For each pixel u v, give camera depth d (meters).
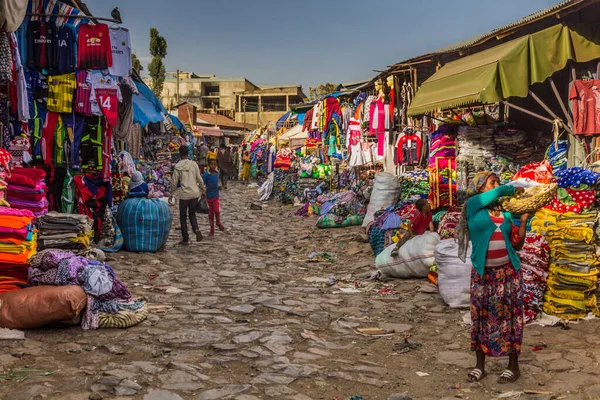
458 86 8.32
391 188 13.11
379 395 4.34
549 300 6.16
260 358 5.05
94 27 9.45
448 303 6.96
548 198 4.44
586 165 7.54
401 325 6.23
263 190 22.83
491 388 4.44
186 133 31.88
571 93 7.78
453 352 5.28
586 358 4.97
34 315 5.52
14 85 8.30
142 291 7.52
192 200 11.75
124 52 9.76
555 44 7.72
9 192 7.21
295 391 4.32
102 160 9.98
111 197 10.17
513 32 9.18
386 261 8.76
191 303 7.00
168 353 5.13
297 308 6.89
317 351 5.32
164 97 69.25
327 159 21.14
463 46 10.85
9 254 5.98
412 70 13.34
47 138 9.47
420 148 13.59
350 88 26.17
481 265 4.53
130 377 4.44
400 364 5.04
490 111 10.20
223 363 4.91
